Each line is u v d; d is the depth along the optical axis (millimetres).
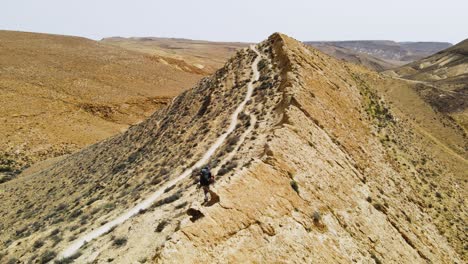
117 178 35125
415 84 116562
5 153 69438
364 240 21438
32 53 111125
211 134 31516
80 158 57000
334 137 31359
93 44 138750
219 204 15789
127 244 17109
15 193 51094
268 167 19656
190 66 152500
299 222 17969
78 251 18688
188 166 26859
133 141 48500
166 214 18922
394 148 44594
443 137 77250
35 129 78062
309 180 21500
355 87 53969
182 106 47125
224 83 43469
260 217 16547
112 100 95812
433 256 27203
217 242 14383
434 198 39500
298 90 32875
